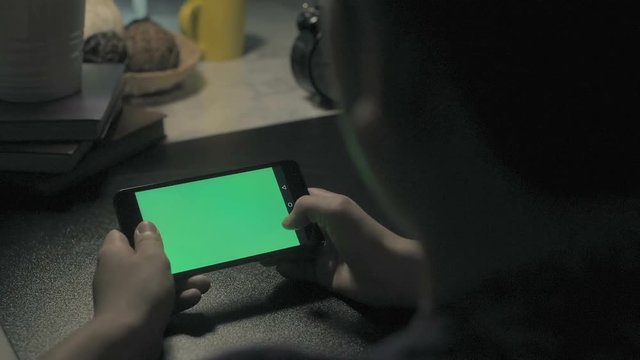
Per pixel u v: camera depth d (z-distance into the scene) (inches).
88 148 31.2
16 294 23.9
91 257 26.1
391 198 12.7
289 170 26.3
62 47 30.5
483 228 11.6
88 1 37.1
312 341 21.9
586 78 10.0
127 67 38.2
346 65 11.8
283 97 40.7
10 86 30.8
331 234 23.6
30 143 30.2
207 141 35.4
